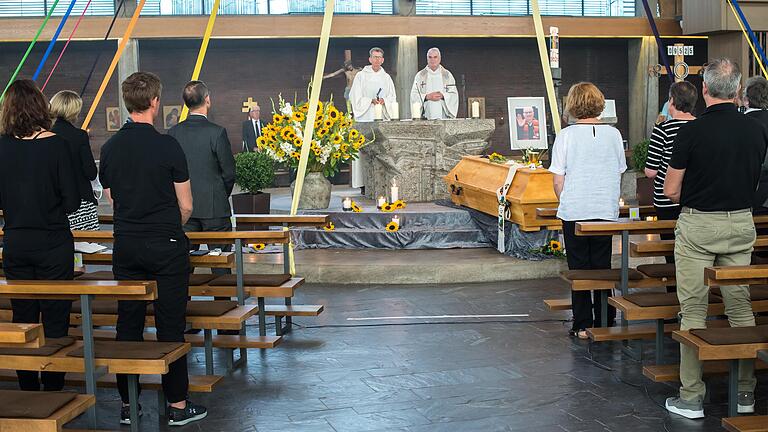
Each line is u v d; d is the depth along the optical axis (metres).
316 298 8.55
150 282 4.48
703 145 4.78
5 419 3.83
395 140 11.84
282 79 20.50
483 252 10.00
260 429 4.98
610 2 21.42
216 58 20.31
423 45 20.94
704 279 4.54
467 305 8.15
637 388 5.60
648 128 21.03
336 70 20.53
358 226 10.66
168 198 4.90
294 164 11.09
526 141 17.53
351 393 5.60
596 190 6.51
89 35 18.38
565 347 6.63
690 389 5.04
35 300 5.19
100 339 5.94
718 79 4.80
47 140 4.93
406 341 6.88
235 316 5.65
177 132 6.77
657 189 6.46
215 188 6.80
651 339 6.82
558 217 6.69
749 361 4.96
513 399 5.43
